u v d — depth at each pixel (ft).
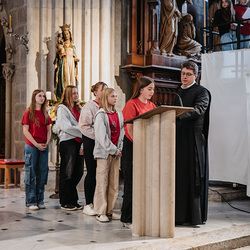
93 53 29.71
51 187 26.71
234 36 28.14
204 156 16.30
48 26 29.09
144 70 31.19
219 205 21.58
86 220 16.99
